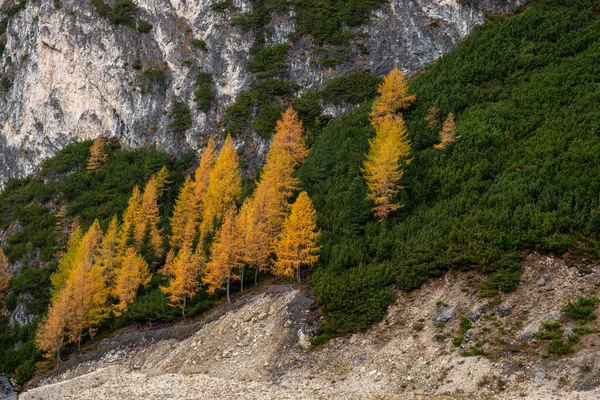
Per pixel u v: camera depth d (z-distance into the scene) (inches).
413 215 1815.9
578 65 2273.6
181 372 1581.0
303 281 1738.4
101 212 2810.0
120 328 1993.1
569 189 1616.6
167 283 2100.1
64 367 1895.9
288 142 2453.2
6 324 2493.8
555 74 2260.1
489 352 1230.3
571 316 1237.1
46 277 2573.8
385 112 2405.3
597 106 1963.6
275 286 1774.1
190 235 2276.1
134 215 2581.2
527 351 1194.6
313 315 1565.0
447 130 2078.0
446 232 1646.2
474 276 1465.3
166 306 1916.8
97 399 1467.8
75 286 2012.8
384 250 1684.3
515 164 1835.6
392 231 1760.6
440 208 1776.6
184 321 1847.9
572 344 1168.8
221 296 1892.2
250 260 1849.2
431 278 1524.4
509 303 1343.5
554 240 1428.4
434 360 1279.5
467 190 1817.2
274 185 2057.1
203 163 2593.5
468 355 1246.3
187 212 2428.6
